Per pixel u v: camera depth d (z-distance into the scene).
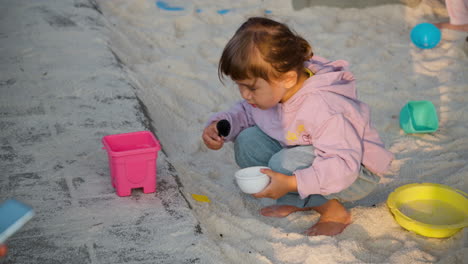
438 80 4.23
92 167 2.76
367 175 2.51
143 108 3.43
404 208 2.69
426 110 3.68
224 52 2.28
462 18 5.05
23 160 2.76
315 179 2.30
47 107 3.25
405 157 3.30
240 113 2.79
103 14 4.93
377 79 4.20
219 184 2.94
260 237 2.46
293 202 2.56
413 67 4.40
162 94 3.76
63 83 3.54
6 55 3.84
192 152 3.27
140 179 2.55
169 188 2.65
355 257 2.33
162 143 3.25
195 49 4.51
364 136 2.46
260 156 2.68
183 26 4.93
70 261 2.14
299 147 2.47
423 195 2.76
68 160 2.79
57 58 3.87
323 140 2.33
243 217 2.63
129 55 4.32
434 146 3.42
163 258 2.20
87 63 3.86
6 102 3.26
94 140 2.97
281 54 2.22
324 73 2.43
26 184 2.58
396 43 4.81
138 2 5.21
